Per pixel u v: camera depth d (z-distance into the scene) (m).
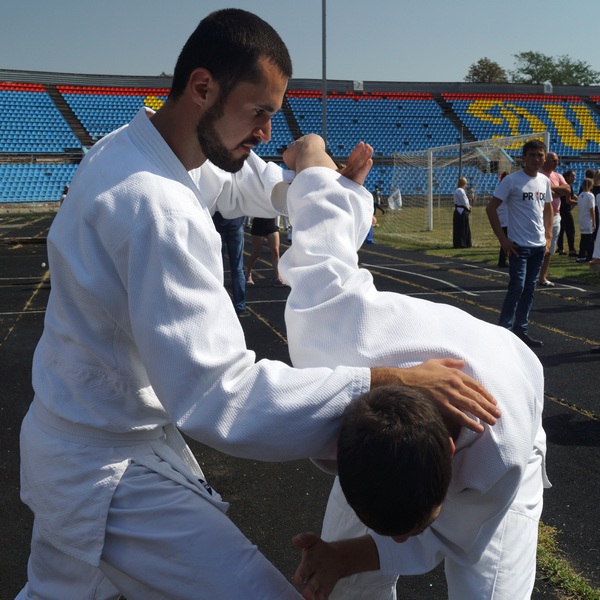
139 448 1.66
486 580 1.68
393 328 1.61
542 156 6.62
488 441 1.51
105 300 1.53
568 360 6.21
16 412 4.84
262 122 1.57
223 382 1.45
